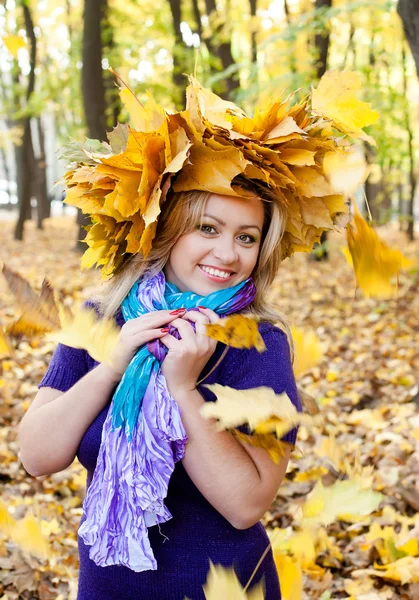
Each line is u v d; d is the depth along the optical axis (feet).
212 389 3.76
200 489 4.61
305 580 8.65
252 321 4.38
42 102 56.70
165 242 5.01
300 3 47.01
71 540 10.19
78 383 4.94
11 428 15.14
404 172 70.90
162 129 4.52
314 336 4.89
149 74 48.16
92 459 4.93
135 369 4.60
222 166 4.65
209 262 4.93
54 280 33.04
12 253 47.19
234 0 50.93
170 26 50.29
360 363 20.56
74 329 4.26
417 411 14.75
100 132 40.19
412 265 4.25
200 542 4.79
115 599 4.90
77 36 58.34
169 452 4.51
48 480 12.66
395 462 12.32
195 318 4.73
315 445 13.25
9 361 19.29
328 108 4.66
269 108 4.70
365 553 9.49
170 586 4.74
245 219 4.88
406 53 50.49
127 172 4.68
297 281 37.24
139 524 4.48
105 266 5.36
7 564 9.06
